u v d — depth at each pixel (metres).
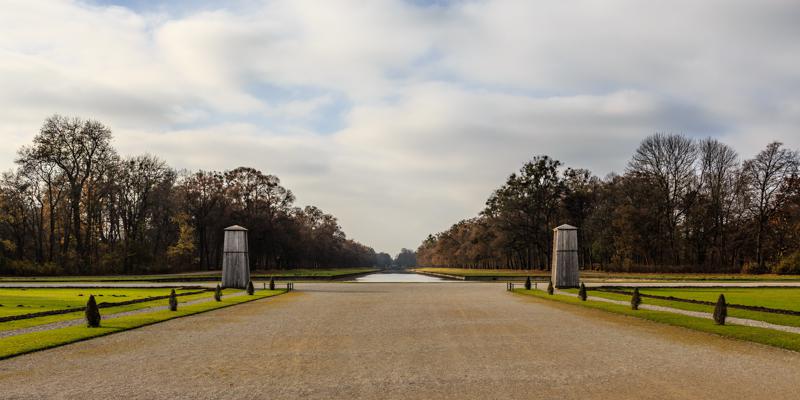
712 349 14.81
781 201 68.50
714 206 74.00
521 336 17.14
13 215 71.25
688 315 22.77
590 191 88.69
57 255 71.94
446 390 10.43
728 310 24.42
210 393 10.23
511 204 88.12
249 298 33.03
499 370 12.15
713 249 78.38
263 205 93.31
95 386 10.77
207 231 91.56
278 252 102.50
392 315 23.33
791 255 64.19
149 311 24.59
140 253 75.50
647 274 70.88
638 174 77.62
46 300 29.92
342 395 10.08
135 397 9.96
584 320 21.52
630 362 13.02
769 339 16.08
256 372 11.99
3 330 18.02
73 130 69.44
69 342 15.84
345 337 16.95
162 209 84.88
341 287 46.84
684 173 76.00
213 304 28.45
